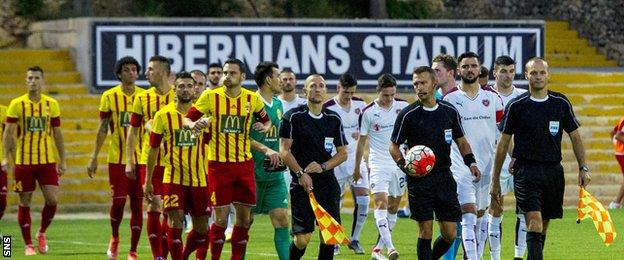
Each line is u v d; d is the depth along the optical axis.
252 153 34.41
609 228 32.75
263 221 55.94
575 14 86.62
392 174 40.50
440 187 32.53
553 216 33.62
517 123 33.22
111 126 39.41
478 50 68.19
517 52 68.38
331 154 33.22
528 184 33.09
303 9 81.25
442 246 33.22
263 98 35.94
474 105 36.34
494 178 33.94
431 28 68.06
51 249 43.56
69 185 61.88
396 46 68.00
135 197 38.97
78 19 69.25
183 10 78.31
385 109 40.56
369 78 67.94
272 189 34.47
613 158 67.12
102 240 47.09
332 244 32.72
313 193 33.16
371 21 67.88
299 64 67.38
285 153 32.88
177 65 66.31
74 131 64.62
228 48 66.62
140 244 45.53
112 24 66.31
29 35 77.88
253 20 66.75
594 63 84.38
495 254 36.81
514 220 56.09
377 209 39.84
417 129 32.53
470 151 33.03
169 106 34.66
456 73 37.97
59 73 68.69
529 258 32.84
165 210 34.88
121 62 39.50
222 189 33.41
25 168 42.00
